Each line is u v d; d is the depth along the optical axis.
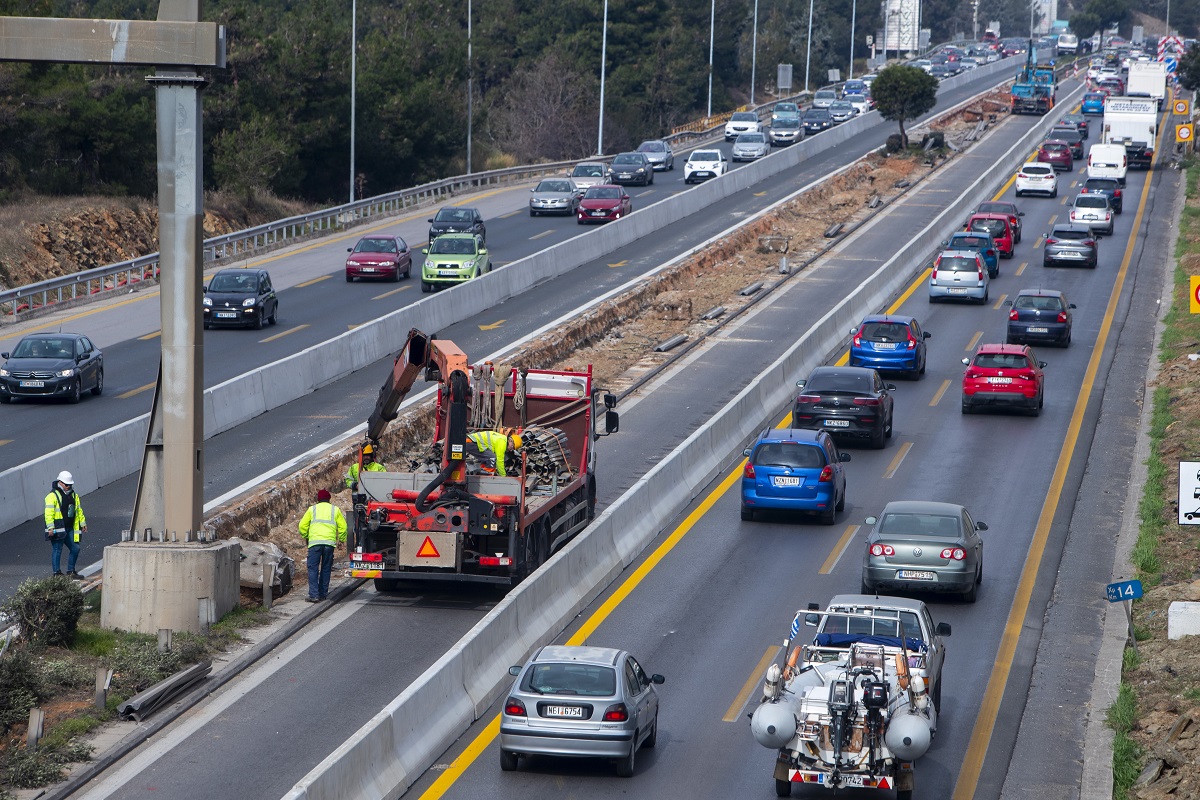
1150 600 33.56
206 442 46.81
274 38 120.56
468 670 26.73
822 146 139.38
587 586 33.56
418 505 32.66
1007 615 32.88
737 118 152.88
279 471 43.19
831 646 25.06
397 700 23.59
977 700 27.73
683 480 43.00
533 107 166.88
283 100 120.19
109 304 72.25
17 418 48.84
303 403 52.78
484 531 32.75
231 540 32.25
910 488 43.91
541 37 193.50
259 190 112.56
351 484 34.91
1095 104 170.75
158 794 22.55
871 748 21.80
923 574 33.09
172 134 30.59
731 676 28.67
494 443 34.88
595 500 40.56
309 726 25.62
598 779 23.75
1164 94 166.12
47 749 23.66
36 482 39.50
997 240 86.25
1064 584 35.12
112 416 49.16
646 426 51.44
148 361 58.84
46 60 30.17
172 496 31.20
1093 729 26.31
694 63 197.38
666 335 67.50
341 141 124.75
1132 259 85.75
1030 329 63.84
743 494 40.28
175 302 30.91
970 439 49.84
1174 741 25.06
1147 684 28.33
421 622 32.31
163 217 30.75
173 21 30.27
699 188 104.25
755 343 65.31
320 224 98.50
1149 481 43.44
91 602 32.34
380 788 22.17
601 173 113.75
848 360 61.78
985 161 130.62
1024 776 24.14
